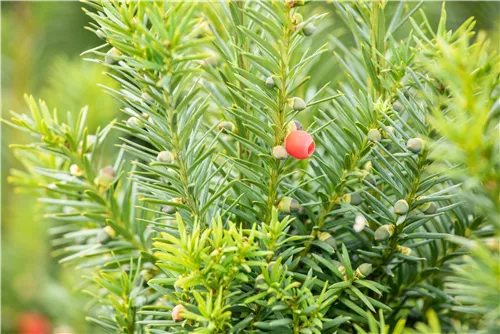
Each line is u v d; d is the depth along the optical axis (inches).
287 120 16.8
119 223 18.7
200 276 15.6
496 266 14.4
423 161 16.5
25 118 17.9
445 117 16.5
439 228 18.1
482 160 14.5
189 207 16.9
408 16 18.6
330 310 17.1
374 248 17.0
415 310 18.5
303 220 17.9
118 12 16.4
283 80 16.4
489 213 14.9
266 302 15.9
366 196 17.5
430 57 16.5
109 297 17.5
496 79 15.5
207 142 18.6
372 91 18.8
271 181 17.0
